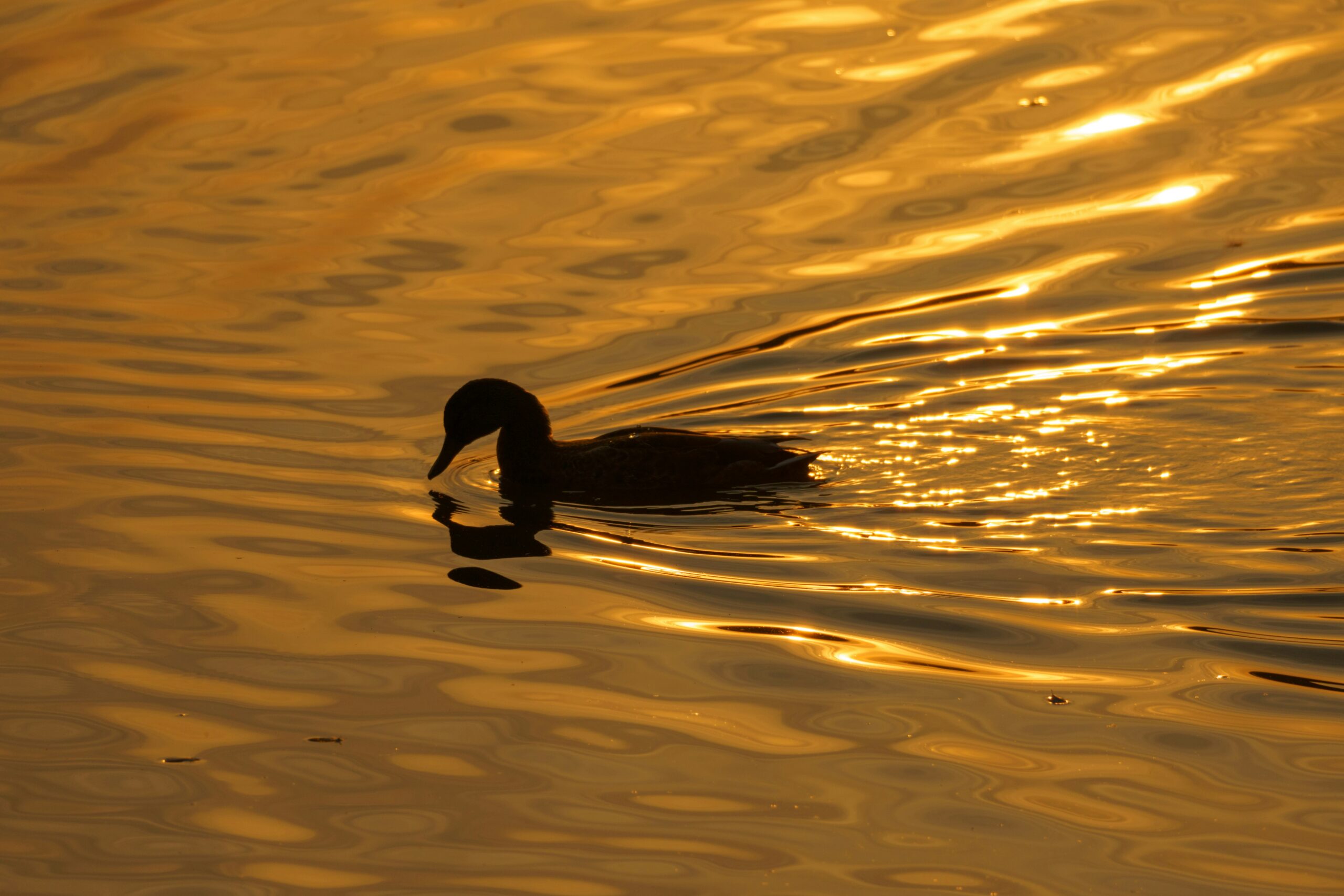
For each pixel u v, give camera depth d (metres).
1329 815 8.70
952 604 11.19
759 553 12.14
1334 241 17.25
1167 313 16.06
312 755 9.49
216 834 8.73
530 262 17.86
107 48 23.11
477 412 13.84
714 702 10.02
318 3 24.67
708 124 20.70
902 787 9.05
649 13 24.28
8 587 11.59
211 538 12.46
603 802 8.96
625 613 11.23
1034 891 8.10
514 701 10.08
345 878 8.30
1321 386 14.49
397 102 21.42
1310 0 23.55
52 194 19.45
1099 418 14.20
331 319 16.75
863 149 20.00
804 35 23.25
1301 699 9.86
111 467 13.69
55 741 9.66
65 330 16.42
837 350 15.82
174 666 10.55
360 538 12.54
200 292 17.30
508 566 12.04
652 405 14.95
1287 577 11.35
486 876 8.30
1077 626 10.81
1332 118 19.97
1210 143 19.67
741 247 18.03
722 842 8.56
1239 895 8.03
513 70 22.23
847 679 10.25
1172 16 23.34
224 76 22.17
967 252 17.69
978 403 14.65
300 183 19.62
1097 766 9.23
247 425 14.58
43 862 8.48
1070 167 19.39
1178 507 12.52
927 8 24.12
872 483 13.33
